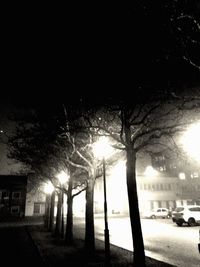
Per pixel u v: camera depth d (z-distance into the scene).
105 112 11.62
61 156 16.78
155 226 27.27
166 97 9.17
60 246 14.87
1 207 49.53
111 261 10.46
